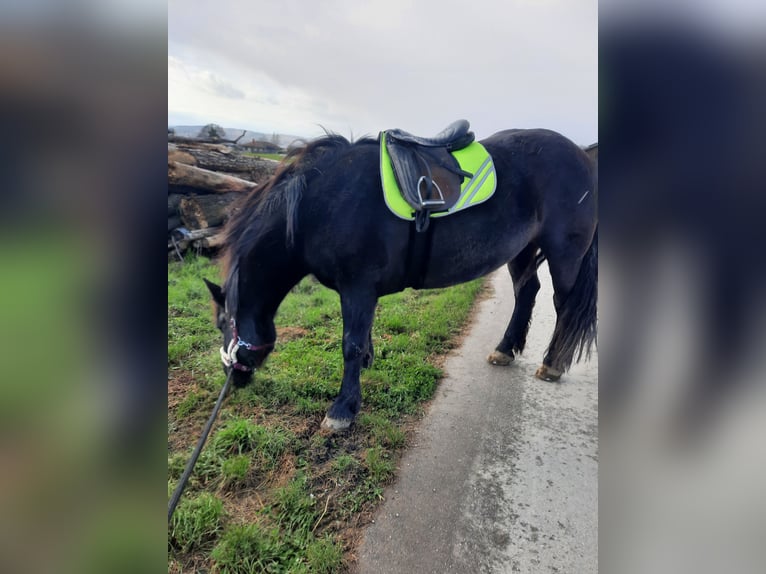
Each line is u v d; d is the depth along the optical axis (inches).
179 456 72.0
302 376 101.2
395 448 79.4
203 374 102.3
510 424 89.0
